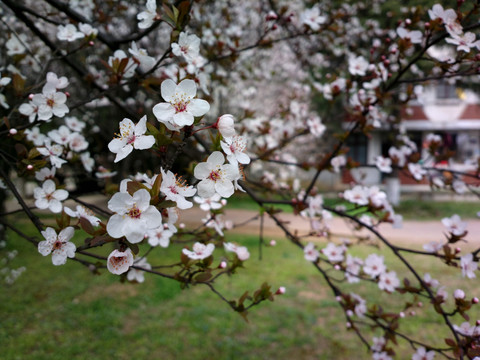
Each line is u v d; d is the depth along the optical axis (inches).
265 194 127.6
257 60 243.3
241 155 42.5
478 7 64.2
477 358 60.4
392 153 110.1
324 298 196.5
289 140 124.1
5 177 62.9
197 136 83.3
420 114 594.6
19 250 255.3
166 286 203.6
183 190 40.2
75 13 87.7
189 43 58.0
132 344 152.6
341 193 92.8
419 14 74.2
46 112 64.3
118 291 199.5
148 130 40.2
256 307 185.3
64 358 141.6
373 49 109.3
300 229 330.6
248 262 245.8
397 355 145.3
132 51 65.1
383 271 92.7
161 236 76.5
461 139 603.5
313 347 154.4
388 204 88.9
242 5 233.9
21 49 92.1
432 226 355.6
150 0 56.7
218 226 82.0
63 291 197.8
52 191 65.4
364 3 240.8
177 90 40.1
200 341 155.8
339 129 469.1
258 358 146.3
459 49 63.2
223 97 261.1
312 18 101.8
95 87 95.3
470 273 69.6
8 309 176.6
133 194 36.1
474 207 460.4
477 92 437.4
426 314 175.8
